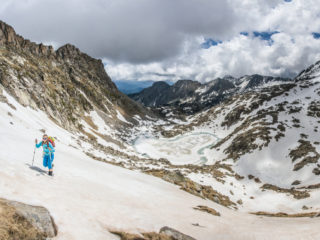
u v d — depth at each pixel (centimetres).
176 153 14950
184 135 19662
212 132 19750
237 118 19938
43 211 814
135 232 997
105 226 961
